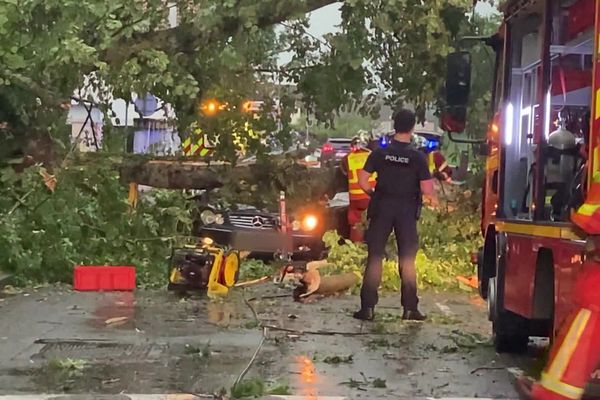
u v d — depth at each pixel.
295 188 16.34
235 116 15.95
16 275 12.77
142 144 17.55
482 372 8.27
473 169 16.05
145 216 14.71
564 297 6.76
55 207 13.25
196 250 12.81
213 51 14.82
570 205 6.93
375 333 10.16
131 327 10.05
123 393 7.18
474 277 14.21
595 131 6.29
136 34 14.55
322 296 12.75
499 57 10.17
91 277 12.70
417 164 11.01
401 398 7.23
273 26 15.02
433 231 15.43
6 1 12.16
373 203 11.12
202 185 16.27
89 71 14.09
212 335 9.71
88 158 14.59
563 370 5.57
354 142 17.47
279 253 15.52
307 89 15.63
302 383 7.68
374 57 15.41
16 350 8.73
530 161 8.20
